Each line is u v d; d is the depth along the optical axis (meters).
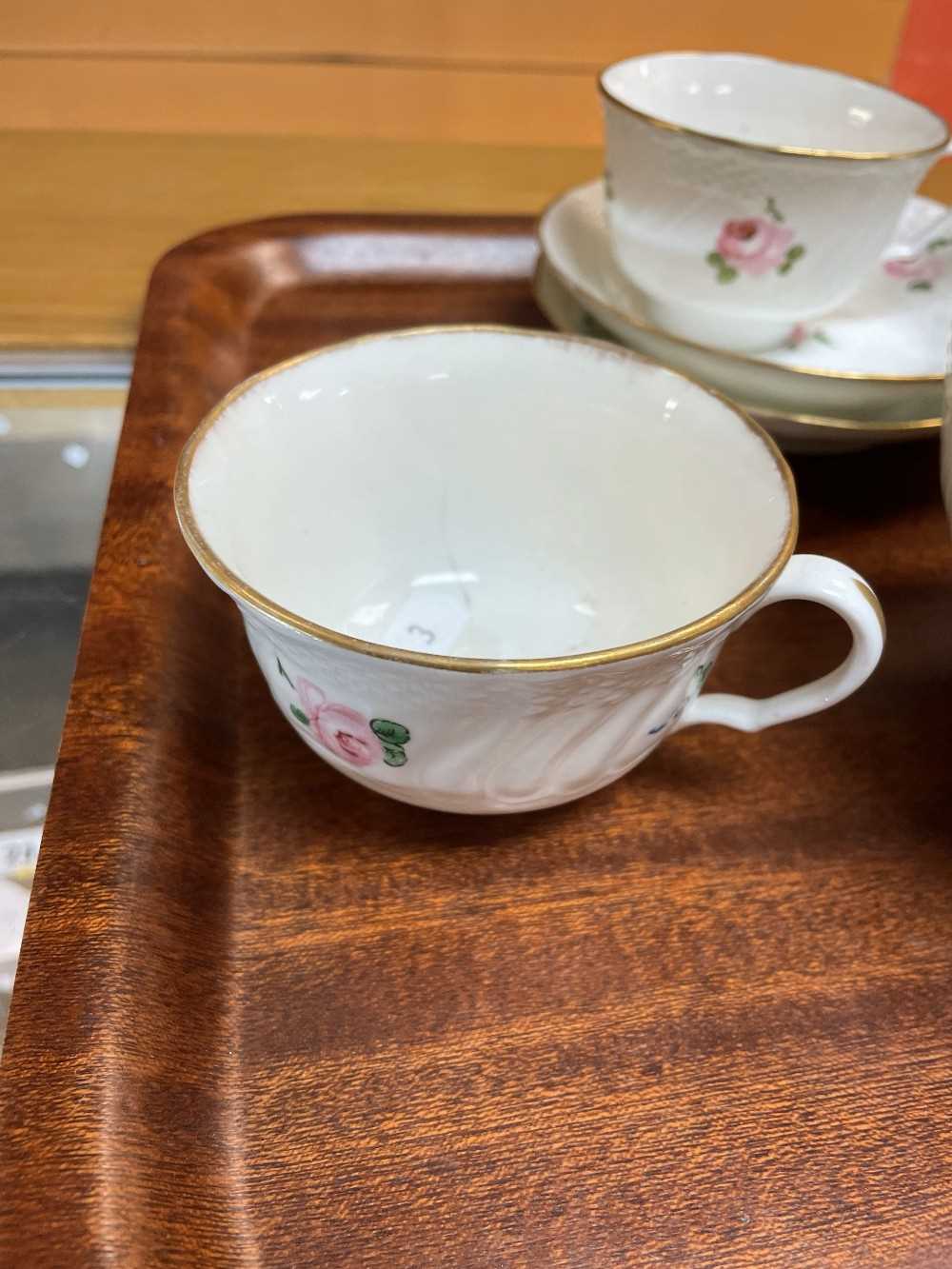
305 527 0.19
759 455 0.17
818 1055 0.15
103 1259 0.11
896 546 0.24
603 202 0.29
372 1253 0.13
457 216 0.31
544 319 0.29
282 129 0.40
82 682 0.18
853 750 0.19
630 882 0.17
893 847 0.18
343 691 0.14
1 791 0.22
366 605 0.21
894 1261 0.13
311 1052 0.15
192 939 0.15
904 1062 0.15
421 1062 0.15
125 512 0.21
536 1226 0.13
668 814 0.18
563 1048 0.15
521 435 0.20
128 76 0.38
